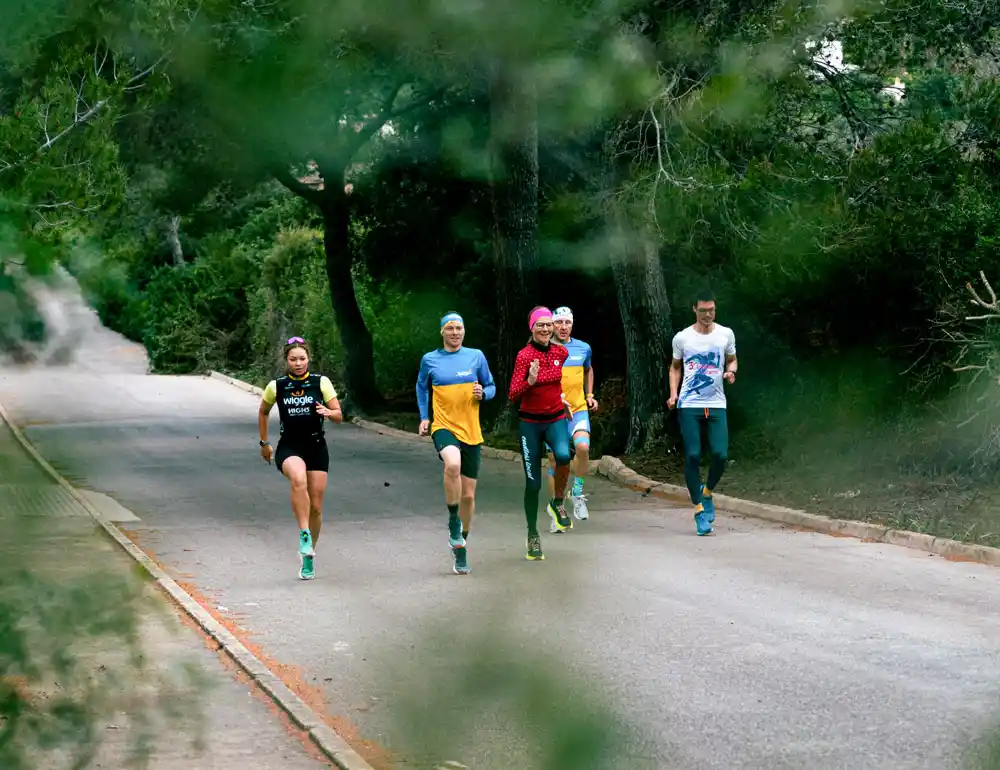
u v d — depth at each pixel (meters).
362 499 20.12
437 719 1.81
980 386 17.66
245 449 28.70
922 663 9.23
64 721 2.40
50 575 2.32
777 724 7.70
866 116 20.27
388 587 12.41
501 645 1.87
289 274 48.03
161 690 3.08
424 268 37.38
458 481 12.97
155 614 3.12
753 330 22.73
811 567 13.41
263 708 7.93
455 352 13.09
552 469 16.17
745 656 9.46
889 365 20.02
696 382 15.88
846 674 8.92
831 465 19.73
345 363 39.31
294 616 11.11
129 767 2.86
